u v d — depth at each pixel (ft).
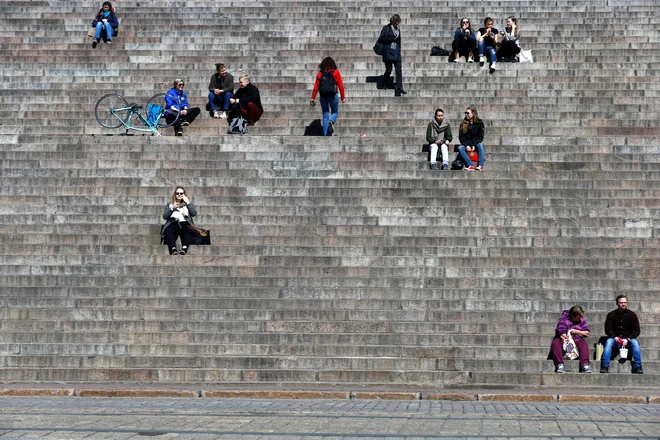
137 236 83.82
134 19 123.95
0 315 74.79
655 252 80.79
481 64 113.39
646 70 111.14
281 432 47.60
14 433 47.16
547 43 117.50
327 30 121.80
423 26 122.62
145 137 97.71
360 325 73.20
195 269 79.87
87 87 110.63
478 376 66.54
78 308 74.95
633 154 94.53
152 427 49.11
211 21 123.95
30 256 81.25
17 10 125.90
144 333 72.33
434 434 47.03
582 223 85.46
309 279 78.33
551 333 72.13
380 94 109.19
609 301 74.95
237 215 86.84
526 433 47.39
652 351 69.72
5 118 104.94
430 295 76.43
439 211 87.15
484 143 97.76
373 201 88.69
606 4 126.41
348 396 62.59
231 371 67.51
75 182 91.66
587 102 106.22
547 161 94.22
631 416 53.83
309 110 106.11
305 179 91.20
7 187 90.94
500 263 80.23
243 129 101.40
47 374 67.87
